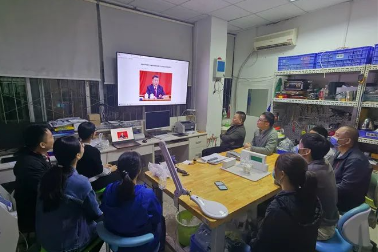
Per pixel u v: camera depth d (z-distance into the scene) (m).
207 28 3.61
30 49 2.47
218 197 1.40
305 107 3.31
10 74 2.38
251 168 1.86
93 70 2.93
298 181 1.04
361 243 1.33
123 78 3.09
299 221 0.99
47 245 1.21
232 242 1.53
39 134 1.56
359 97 2.44
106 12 2.94
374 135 2.36
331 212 1.38
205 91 3.83
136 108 3.49
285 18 3.55
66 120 2.62
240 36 4.39
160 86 3.50
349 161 1.74
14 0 2.31
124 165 1.25
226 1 2.91
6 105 2.45
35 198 1.51
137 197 1.19
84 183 1.28
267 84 4.01
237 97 4.62
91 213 1.34
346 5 2.88
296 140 3.39
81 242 1.28
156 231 1.33
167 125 3.62
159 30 3.49
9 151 2.32
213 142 4.02
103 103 3.14
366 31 2.73
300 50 3.46
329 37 3.09
